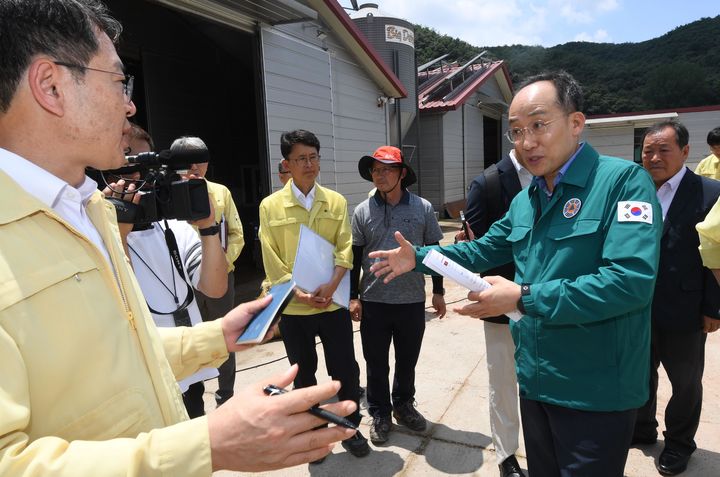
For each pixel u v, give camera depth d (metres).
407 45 12.54
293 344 2.88
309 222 2.92
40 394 0.77
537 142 1.57
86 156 0.94
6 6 0.80
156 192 1.76
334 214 2.96
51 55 0.84
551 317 1.42
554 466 1.76
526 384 1.71
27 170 0.87
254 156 12.46
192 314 2.04
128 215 1.67
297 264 2.71
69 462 0.69
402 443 2.93
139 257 1.95
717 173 5.54
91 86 0.90
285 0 5.88
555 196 1.62
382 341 2.95
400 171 2.92
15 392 0.70
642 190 1.47
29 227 0.82
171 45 9.73
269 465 0.80
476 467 2.67
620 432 1.54
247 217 12.26
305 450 0.81
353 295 3.10
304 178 2.93
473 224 2.61
